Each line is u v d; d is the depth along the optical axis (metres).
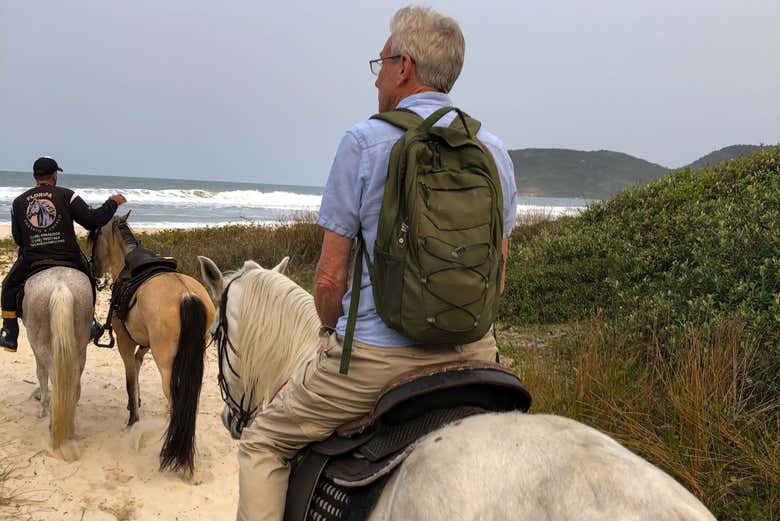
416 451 1.66
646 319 5.61
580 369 4.71
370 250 1.91
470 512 1.41
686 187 8.56
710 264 5.78
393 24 2.12
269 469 2.12
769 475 3.53
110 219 5.67
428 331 1.71
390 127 1.91
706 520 1.25
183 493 4.76
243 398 2.87
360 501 1.81
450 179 1.74
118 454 5.23
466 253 1.69
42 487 4.61
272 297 2.75
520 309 7.61
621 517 1.25
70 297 5.05
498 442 1.52
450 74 2.06
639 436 4.03
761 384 4.32
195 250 12.48
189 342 4.93
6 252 14.31
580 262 8.03
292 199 63.34
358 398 1.95
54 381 5.00
